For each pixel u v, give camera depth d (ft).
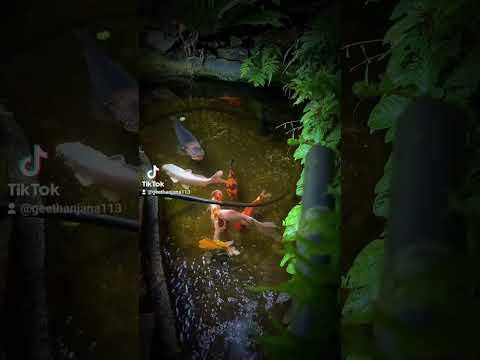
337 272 4.44
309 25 11.98
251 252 14.62
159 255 12.95
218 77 14.60
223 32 12.72
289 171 15.28
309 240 4.40
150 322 12.03
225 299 14.12
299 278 4.42
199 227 14.46
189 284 14.03
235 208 14.79
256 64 13.11
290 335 4.30
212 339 13.65
